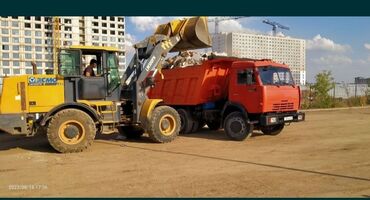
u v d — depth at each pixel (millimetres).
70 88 12469
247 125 13680
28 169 9406
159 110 13469
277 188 7363
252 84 13500
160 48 14102
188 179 8133
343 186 7480
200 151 11617
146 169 9156
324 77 34844
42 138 15289
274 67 13906
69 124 11641
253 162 9805
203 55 16406
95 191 7359
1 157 11078
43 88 12031
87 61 13133
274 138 14430
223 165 9477
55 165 9828
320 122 20719
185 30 14938
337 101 36719
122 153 11430
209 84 15867
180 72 16750
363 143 12953
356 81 43312
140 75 13570
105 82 12977
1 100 11672
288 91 13977
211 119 15930
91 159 10539
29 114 11859
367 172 8617
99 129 13047
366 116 24859
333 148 11945
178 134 14938
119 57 13359
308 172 8648
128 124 13672
